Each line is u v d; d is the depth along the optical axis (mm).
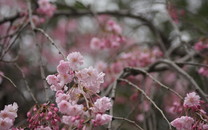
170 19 4844
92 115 2137
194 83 3375
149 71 4305
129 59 4891
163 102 5004
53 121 2254
